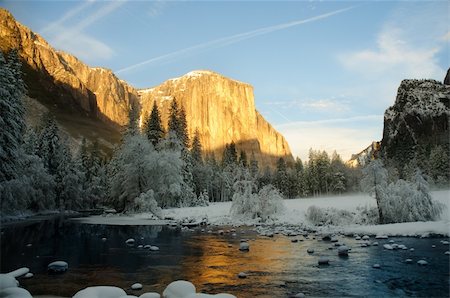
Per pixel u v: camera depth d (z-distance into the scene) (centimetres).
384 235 2059
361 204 3472
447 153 6931
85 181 7481
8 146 3366
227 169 9081
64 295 1005
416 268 1272
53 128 6050
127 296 887
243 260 1484
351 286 1066
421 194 2353
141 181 4669
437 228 2020
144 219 3794
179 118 6625
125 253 1683
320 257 1512
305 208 3519
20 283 1141
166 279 1185
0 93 3319
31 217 4338
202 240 2119
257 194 3322
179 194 4766
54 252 1723
